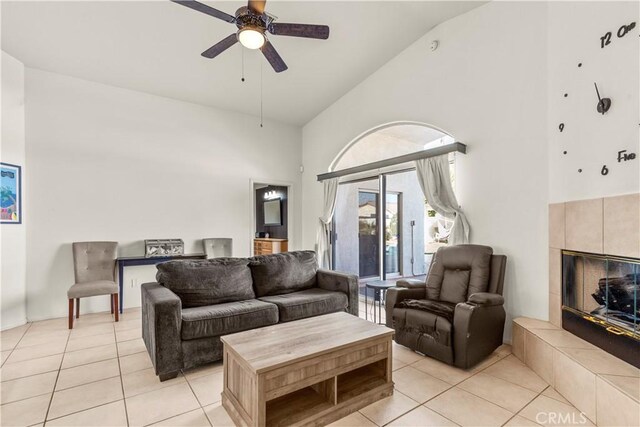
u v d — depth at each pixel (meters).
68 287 3.96
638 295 1.97
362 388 2.11
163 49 3.71
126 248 4.38
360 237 5.18
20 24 3.14
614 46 2.18
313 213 5.94
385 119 4.46
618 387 1.71
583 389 1.95
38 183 3.79
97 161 4.20
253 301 3.10
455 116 3.62
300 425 1.78
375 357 2.13
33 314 3.75
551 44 2.80
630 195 2.04
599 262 2.28
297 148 6.21
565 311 2.61
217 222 5.18
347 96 5.13
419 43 4.01
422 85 3.98
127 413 1.98
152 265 4.59
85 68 3.90
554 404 2.07
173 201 4.78
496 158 3.24
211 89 4.67
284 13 3.39
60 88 3.96
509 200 3.13
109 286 3.68
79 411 2.00
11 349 2.95
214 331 2.59
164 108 4.75
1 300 3.44
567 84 2.62
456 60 3.61
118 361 2.71
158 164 4.66
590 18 2.38
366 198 5.11
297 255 3.81
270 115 5.67
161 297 2.51
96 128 4.20
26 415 1.95
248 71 4.33
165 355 2.38
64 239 3.96
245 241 5.46
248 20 2.42
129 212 4.41
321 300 3.29
